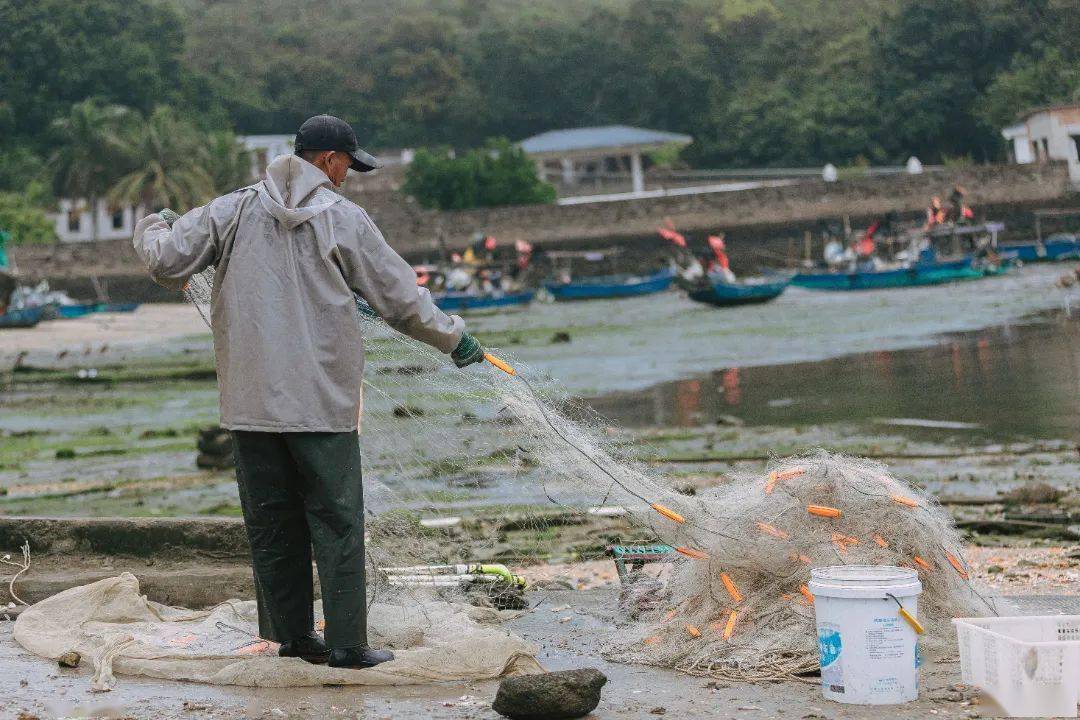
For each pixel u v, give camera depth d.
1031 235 78.81
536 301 68.50
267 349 4.95
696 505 5.56
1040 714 4.33
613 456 5.91
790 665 5.02
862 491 5.50
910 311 48.72
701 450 17.97
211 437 19.58
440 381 6.03
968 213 70.94
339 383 5.03
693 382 30.09
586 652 5.65
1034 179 78.62
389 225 76.88
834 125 106.25
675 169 109.75
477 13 147.75
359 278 5.05
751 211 77.81
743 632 5.31
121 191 79.81
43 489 17.73
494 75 122.19
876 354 34.50
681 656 5.28
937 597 5.50
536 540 10.36
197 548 7.29
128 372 40.94
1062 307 46.06
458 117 120.69
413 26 126.06
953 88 102.00
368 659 5.11
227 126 109.00
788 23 121.38
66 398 34.25
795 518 5.45
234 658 5.29
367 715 4.54
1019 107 96.06
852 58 110.75
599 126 120.56
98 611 6.21
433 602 6.25
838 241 75.25
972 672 4.59
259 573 5.29
